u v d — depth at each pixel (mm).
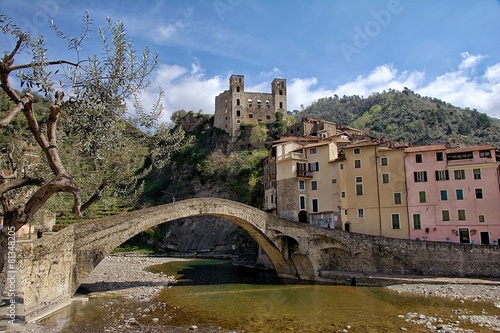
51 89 10344
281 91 115750
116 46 11266
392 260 41031
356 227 49406
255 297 32812
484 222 42969
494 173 43312
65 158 15617
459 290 32812
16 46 9648
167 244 90812
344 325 23359
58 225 54219
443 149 46094
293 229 43469
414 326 22688
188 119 129875
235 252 77312
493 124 130375
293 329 22703
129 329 22281
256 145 101875
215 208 38500
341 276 40188
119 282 40062
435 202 45594
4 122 8812
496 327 21984
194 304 29734
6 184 9469
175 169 113125
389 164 48750
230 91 112625
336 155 56125
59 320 23672
